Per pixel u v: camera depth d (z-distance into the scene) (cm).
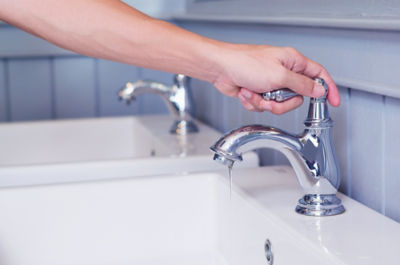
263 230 69
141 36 67
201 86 140
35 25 70
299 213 68
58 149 133
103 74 157
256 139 65
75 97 157
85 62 156
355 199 77
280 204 72
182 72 70
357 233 62
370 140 73
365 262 54
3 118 154
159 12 154
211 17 123
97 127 136
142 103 160
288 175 85
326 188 68
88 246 82
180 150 103
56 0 69
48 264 81
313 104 67
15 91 154
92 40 69
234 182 81
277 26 97
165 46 67
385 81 69
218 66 66
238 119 117
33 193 79
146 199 83
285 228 64
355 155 76
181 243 85
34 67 154
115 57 70
